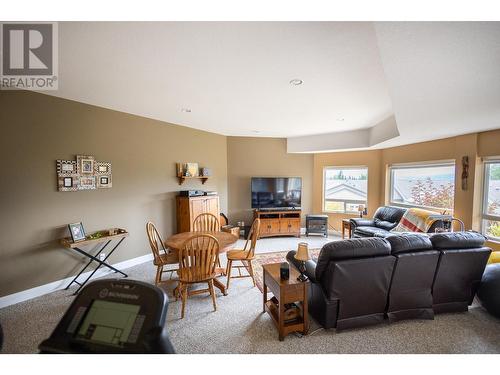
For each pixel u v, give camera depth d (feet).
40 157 9.47
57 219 9.97
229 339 6.90
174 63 7.18
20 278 8.99
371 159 19.06
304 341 6.79
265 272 8.17
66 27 5.41
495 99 7.28
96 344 2.46
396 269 6.92
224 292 9.55
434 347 6.50
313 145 19.17
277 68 7.52
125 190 12.51
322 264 6.77
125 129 12.46
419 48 4.57
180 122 14.87
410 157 16.29
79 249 9.87
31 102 9.22
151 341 2.38
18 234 8.95
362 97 10.27
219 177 18.60
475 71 5.48
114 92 9.57
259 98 10.38
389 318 7.36
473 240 7.41
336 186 20.59
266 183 19.25
